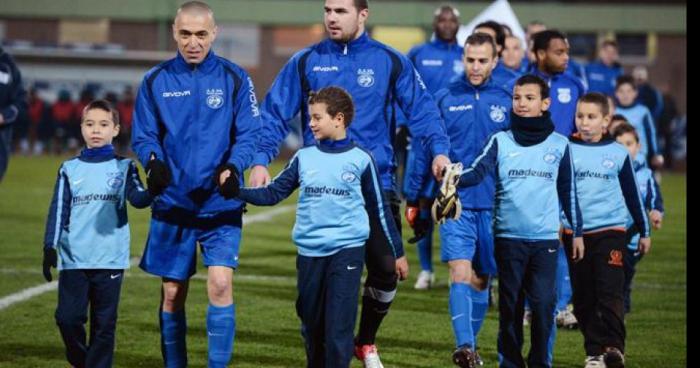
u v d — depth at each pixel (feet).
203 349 45.57
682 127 185.26
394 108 41.50
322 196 36.04
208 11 37.70
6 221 92.12
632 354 46.03
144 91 37.99
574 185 40.04
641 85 115.65
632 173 43.24
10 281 61.41
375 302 40.29
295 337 48.21
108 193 37.60
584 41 201.57
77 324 37.45
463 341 41.16
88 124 37.83
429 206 51.16
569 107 53.36
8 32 211.61
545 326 39.06
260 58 216.74
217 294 37.47
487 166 39.27
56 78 189.47
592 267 42.57
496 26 56.13
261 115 41.06
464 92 46.70
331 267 36.04
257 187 36.40
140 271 66.08
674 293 61.98
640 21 198.70
